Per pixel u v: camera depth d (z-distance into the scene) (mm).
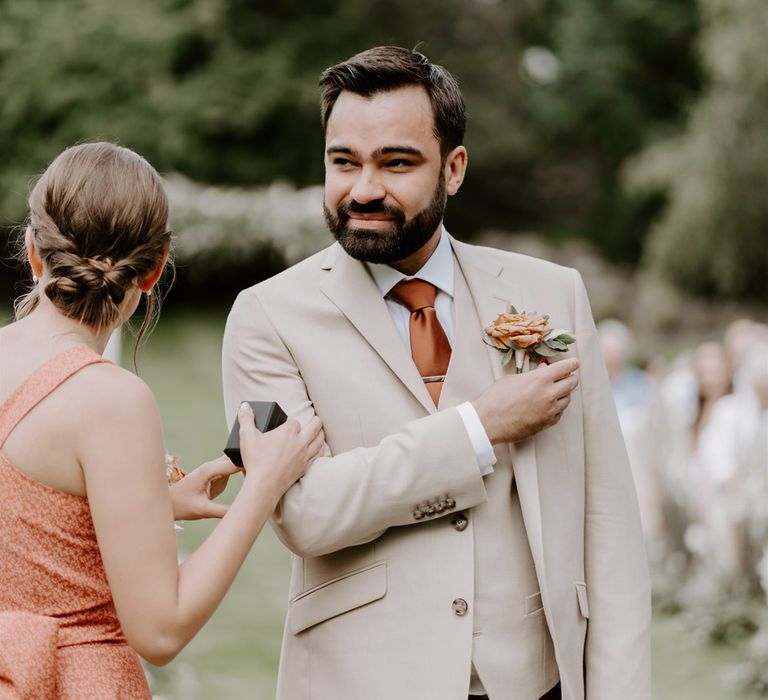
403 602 2148
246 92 16578
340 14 17750
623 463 2338
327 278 2299
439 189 2211
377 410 2197
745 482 6660
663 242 16906
